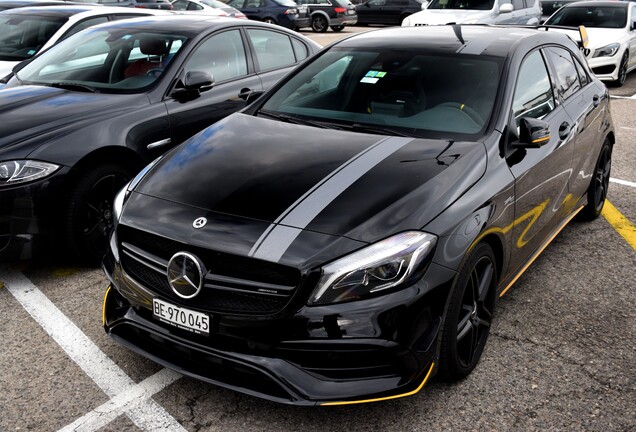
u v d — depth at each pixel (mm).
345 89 3738
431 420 2770
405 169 2916
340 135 3324
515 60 3672
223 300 2578
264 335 2508
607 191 5531
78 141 3971
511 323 3578
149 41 4973
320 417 2779
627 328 3561
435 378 3021
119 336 2936
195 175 3012
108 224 4207
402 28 4387
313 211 2656
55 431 2680
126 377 3047
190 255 2590
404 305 2512
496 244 3111
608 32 11406
